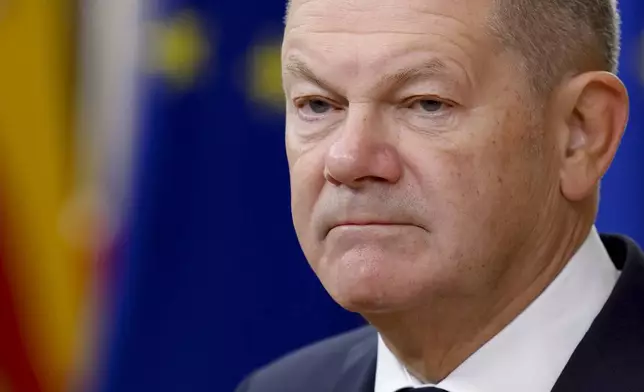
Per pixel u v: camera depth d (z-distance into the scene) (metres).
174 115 7.14
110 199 8.39
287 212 7.09
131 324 7.16
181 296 7.11
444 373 3.77
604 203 6.30
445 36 3.30
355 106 3.35
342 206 3.39
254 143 7.12
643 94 6.23
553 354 3.66
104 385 7.36
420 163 3.34
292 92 3.54
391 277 3.38
